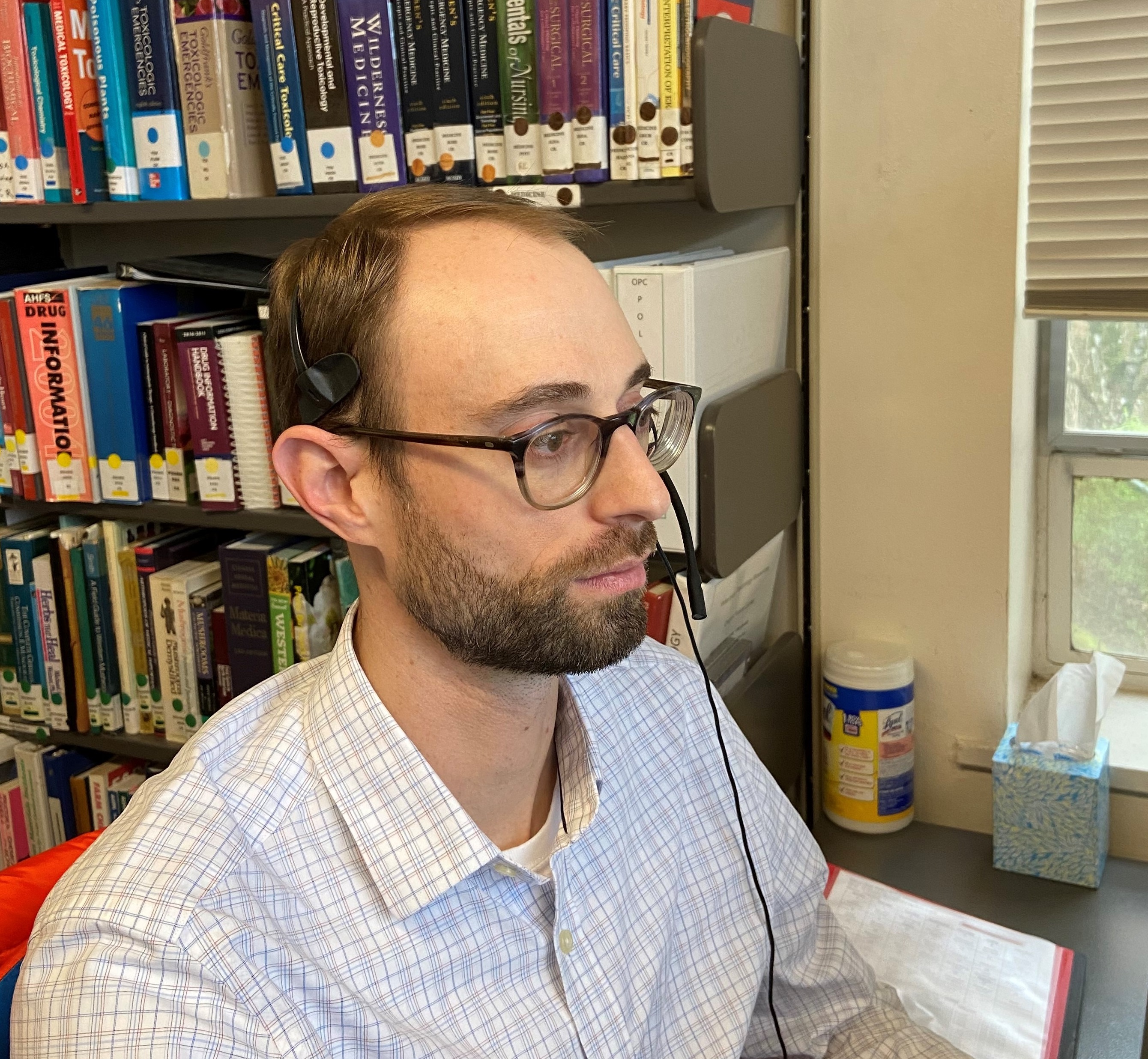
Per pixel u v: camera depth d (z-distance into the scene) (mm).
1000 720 1597
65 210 1605
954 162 1438
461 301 727
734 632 1561
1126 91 1364
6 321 1635
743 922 1022
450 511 737
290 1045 714
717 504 1355
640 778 989
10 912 903
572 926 857
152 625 1743
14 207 1635
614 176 1346
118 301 1555
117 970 678
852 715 1588
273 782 785
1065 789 1452
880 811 1610
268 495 1565
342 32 1401
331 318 780
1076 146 1407
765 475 1497
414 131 1416
